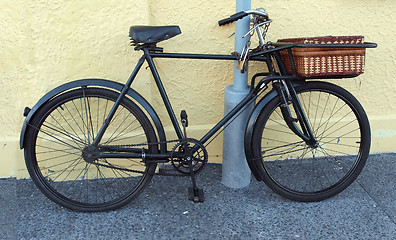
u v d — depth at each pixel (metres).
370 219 2.52
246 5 2.51
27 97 2.82
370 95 3.23
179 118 3.09
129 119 2.96
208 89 3.04
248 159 2.59
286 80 2.51
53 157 2.94
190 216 2.55
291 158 3.29
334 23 3.02
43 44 2.70
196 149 2.52
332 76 2.44
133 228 2.43
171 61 2.93
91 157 2.52
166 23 2.84
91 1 2.65
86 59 2.77
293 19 2.97
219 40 2.92
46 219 2.52
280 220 2.51
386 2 2.99
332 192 2.70
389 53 3.13
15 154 2.94
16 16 2.63
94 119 2.93
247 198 2.75
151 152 2.56
